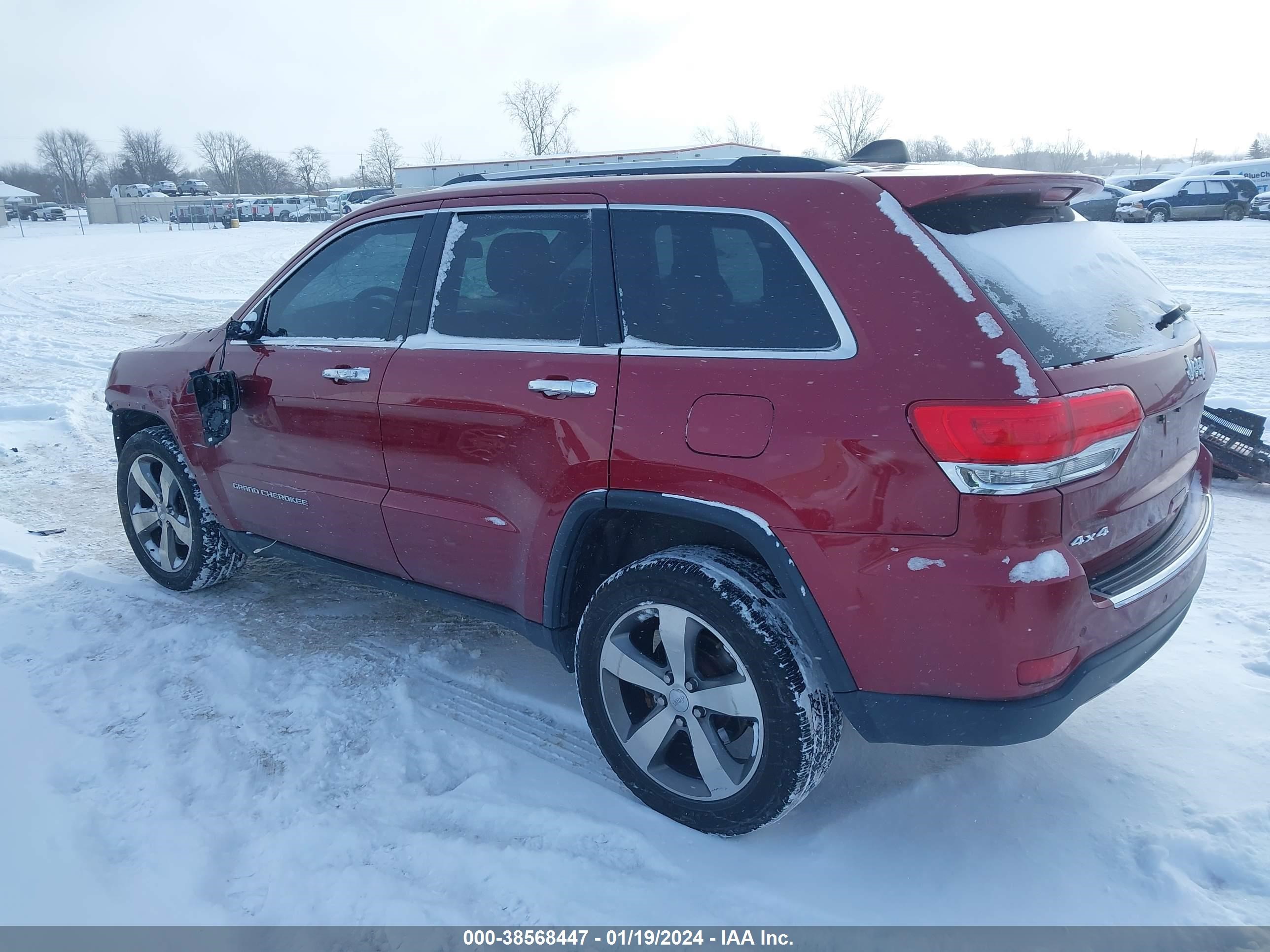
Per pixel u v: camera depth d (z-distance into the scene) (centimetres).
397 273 346
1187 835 265
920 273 236
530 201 309
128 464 461
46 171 12525
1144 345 262
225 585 470
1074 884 254
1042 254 260
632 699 294
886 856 266
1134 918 242
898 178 252
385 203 357
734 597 252
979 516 221
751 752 260
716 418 253
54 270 2594
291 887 258
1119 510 246
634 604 273
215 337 418
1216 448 595
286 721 342
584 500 279
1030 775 299
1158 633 261
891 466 228
